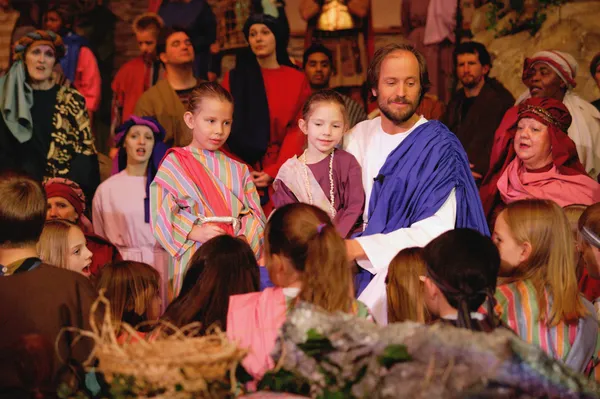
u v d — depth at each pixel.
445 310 3.03
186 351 2.61
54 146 7.75
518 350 2.52
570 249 3.51
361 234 4.52
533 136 6.72
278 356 2.80
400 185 4.41
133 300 4.08
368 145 4.63
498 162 7.21
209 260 3.60
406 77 4.42
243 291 3.56
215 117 4.70
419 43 7.77
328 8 7.78
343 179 4.53
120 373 2.58
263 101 7.59
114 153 7.93
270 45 7.74
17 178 3.47
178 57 7.89
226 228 4.64
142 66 7.98
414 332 2.58
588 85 7.41
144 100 7.89
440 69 7.72
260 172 7.41
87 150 7.85
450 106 7.65
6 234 3.37
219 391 2.69
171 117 7.86
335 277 2.98
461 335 2.55
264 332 2.96
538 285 3.49
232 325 3.00
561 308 3.45
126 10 8.23
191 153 4.72
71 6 8.23
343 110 4.56
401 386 2.55
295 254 3.05
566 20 7.50
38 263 3.38
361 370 2.61
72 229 4.60
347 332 2.64
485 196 7.18
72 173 7.74
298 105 7.61
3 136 7.69
